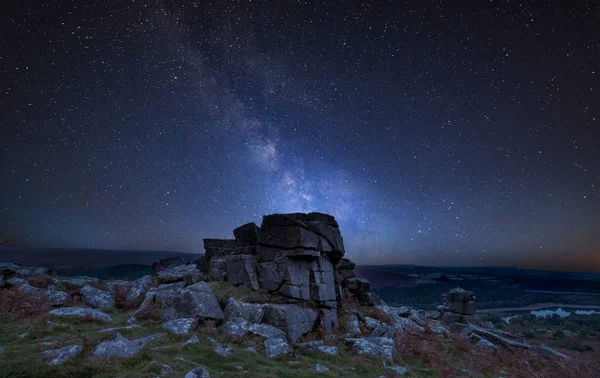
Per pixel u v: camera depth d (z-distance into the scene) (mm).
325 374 9547
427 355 14203
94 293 15945
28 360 7082
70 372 6895
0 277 15914
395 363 12469
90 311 12484
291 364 10023
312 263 17312
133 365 7773
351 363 11430
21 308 12820
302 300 15766
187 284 18219
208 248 20734
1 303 12945
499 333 23969
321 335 14523
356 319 17844
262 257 16750
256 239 18953
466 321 25906
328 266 18875
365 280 23047
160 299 14625
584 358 19562
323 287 17281
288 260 16016
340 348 13289
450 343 18203
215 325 12305
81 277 20500
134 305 16016
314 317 15500
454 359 15680
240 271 16141
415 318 22469
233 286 15766
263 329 12094
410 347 14758
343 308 19312
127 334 10156
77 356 7652
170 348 9203
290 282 15500
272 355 10461
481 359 16109
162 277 20328
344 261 23703
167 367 7684
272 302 14922
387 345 13273
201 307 12227
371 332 16578
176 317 12172
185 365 8023
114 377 7016
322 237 18281
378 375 10688
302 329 14164
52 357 7395
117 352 8188
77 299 15789
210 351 9359
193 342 9891
